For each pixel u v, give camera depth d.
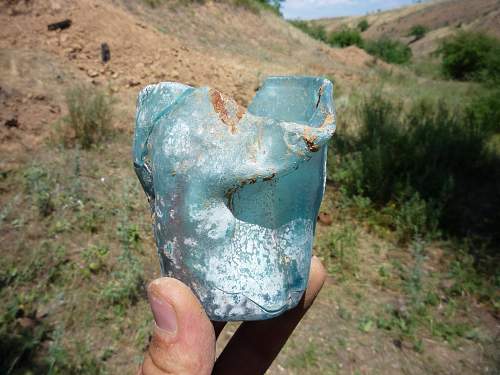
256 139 0.13
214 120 0.13
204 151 0.13
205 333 0.14
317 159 0.14
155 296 0.14
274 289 0.14
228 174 0.13
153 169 0.14
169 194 0.13
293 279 0.14
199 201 0.13
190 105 0.14
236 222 0.13
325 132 0.12
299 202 0.14
